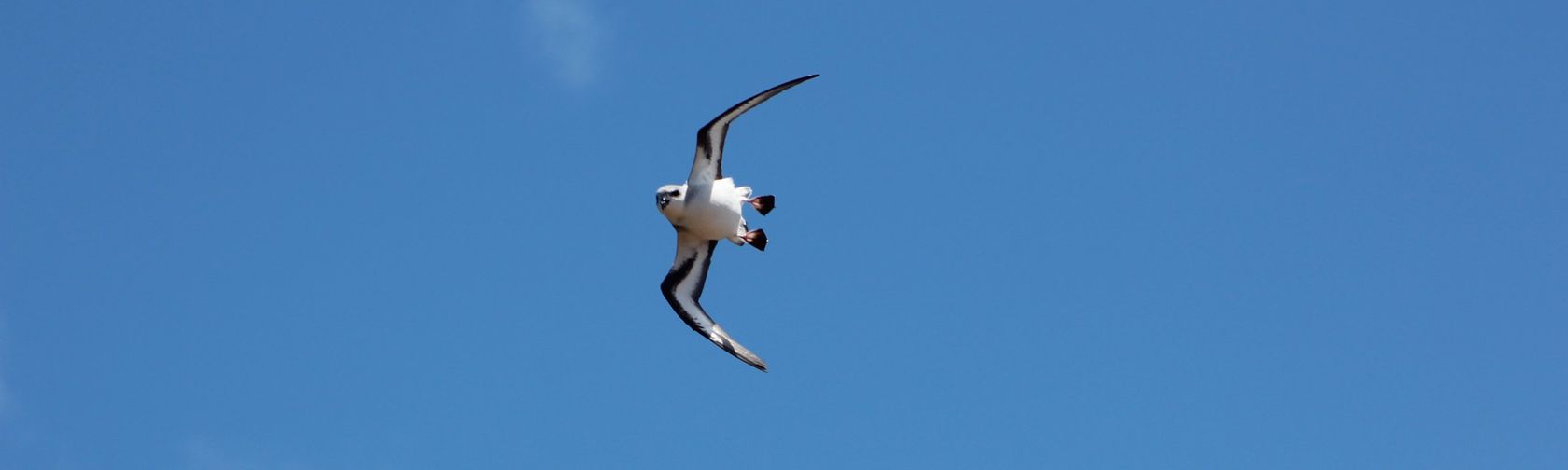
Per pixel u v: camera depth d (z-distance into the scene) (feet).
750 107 90.43
